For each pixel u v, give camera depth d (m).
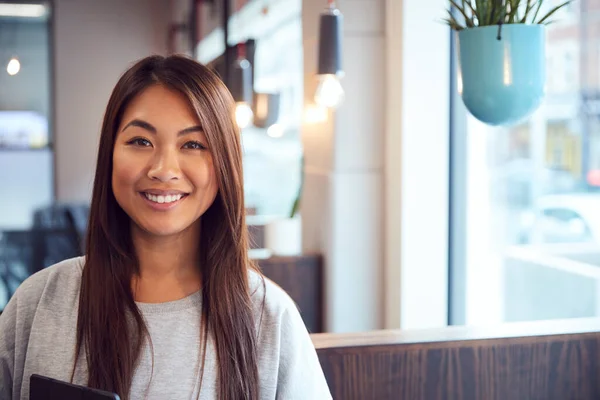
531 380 1.70
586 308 2.63
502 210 2.89
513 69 1.62
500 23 1.62
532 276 2.87
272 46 4.99
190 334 1.14
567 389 1.72
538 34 1.63
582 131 2.69
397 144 2.83
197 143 1.11
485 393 1.68
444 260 2.84
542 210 2.86
